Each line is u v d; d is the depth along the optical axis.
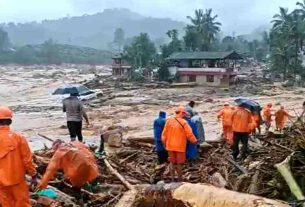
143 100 52.78
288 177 8.80
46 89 74.19
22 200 7.62
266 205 7.29
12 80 98.31
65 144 9.22
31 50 191.38
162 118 12.82
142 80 78.56
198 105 47.06
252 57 130.75
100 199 9.46
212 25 100.12
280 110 22.78
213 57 73.38
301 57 84.94
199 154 13.83
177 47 92.12
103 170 11.62
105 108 46.22
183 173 11.68
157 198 8.35
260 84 74.62
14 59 180.62
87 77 108.25
